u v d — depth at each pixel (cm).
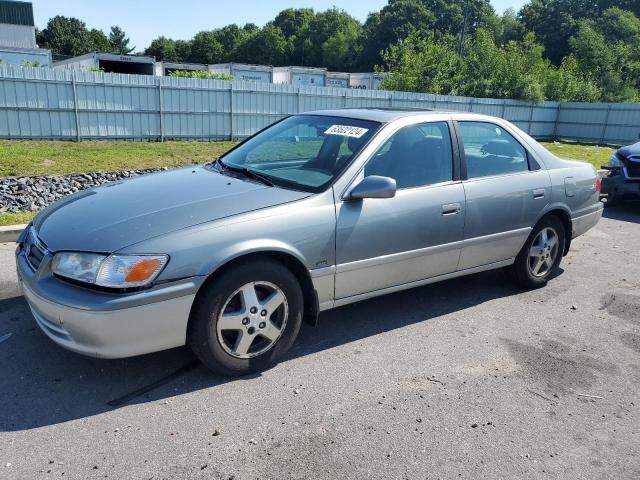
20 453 262
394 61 3378
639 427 304
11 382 323
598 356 387
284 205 338
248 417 297
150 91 1791
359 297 382
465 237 429
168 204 331
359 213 363
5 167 1153
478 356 379
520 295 502
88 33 10044
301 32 11294
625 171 888
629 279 562
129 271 285
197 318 310
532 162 487
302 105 2105
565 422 306
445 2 8625
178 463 259
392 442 281
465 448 279
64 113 1670
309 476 253
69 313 285
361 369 354
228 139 1977
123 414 296
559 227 513
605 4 7950
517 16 8300
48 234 320
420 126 415
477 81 3153
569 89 3550
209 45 11781
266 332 336
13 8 4616
